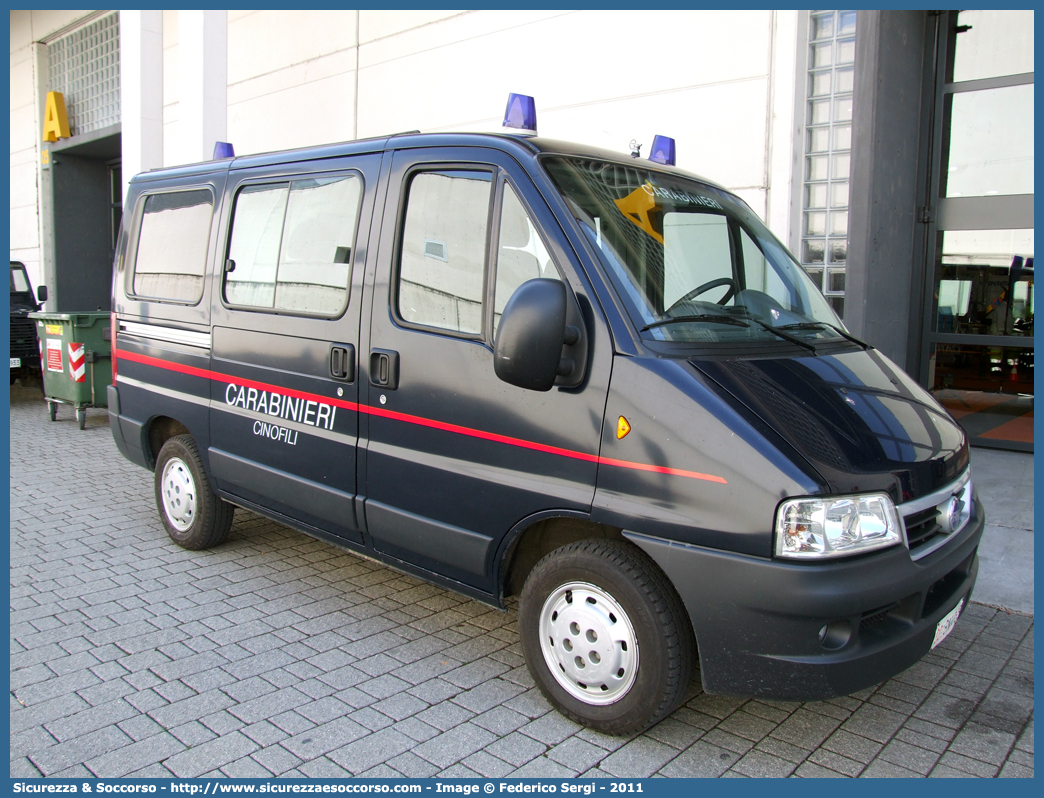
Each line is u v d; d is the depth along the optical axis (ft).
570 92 25.82
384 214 11.72
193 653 11.66
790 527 8.06
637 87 24.00
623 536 9.17
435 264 11.00
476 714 10.11
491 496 10.09
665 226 10.94
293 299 13.04
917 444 9.41
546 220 9.86
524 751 9.32
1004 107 21.89
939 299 23.58
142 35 32.60
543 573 9.87
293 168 13.44
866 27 19.34
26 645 11.85
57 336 29.35
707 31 22.38
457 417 10.51
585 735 9.67
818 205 21.84
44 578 14.56
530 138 10.82
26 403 35.27
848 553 8.21
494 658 11.69
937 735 9.87
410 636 12.39
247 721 9.85
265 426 13.46
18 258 62.80
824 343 11.12
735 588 8.26
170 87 44.68
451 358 10.57
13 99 61.46
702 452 8.48
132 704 10.20
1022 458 22.13
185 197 15.81
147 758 9.05
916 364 24.11
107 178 59.67
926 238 23.47
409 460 11.05
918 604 8.93
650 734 9.76
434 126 30.37
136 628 12.49
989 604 13.78
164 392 15.79
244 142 39.24
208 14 29.19
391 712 10.12
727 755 9.36
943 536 9.57
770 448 8.25
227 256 14.47
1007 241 22.21
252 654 11.66
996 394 22.90
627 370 9.02
